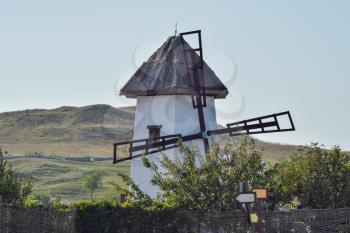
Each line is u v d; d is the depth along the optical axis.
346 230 50.94
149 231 44.16
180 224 44.50
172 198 46.34
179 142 48.78
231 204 46.16
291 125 58.78
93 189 121.38
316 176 54.28
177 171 47.41
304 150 57.09
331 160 55.34
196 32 58.84
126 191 48.38
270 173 51.03
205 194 46.31
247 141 48.72
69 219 41.72
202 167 47.19
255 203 40.72
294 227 48.12
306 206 53.84
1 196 40.22
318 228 49.47
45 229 39.88
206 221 44.66
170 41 60.25
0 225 37.12
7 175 43.91
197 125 57.66
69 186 124.31
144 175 56.34
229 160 47.62
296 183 53.81
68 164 161.25
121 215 44.00
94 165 164.88
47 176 142.25
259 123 58.94
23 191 44.62
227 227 44.75
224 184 46.47
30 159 162.75
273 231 46.97
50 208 40.47
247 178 46.97
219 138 54.53
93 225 43.25
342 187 54.53
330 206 54.06
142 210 44.31
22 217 38.44
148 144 56.03
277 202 51.06
